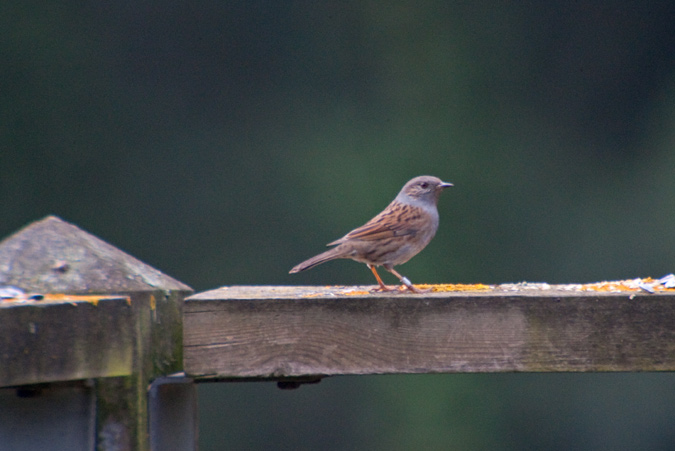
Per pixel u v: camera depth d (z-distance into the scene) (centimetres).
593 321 784
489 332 786
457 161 3447
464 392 2792
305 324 785
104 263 745
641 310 782
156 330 761
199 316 783
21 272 725
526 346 784
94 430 703
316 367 781
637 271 3309
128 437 705
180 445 836
